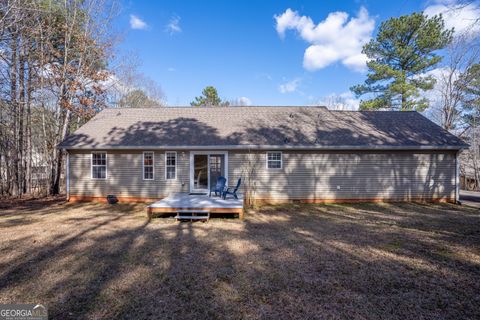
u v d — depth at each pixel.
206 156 10.96
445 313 2.97
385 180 10.89
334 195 10.88
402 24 17.67
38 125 14.79
